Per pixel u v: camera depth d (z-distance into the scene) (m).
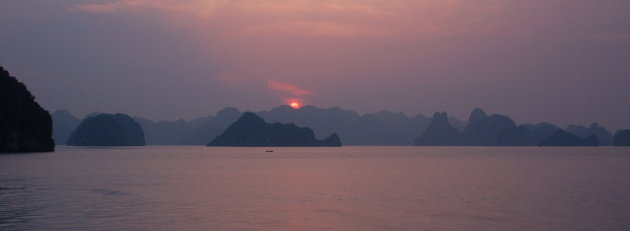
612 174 80.50
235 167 101.69
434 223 33.75
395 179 69.75
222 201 43.84
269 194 49.62
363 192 51.78
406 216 36.31
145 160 134.25
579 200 45.12
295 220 34.44
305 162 128.00
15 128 161.50
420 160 144.25
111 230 30.28
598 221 34.59
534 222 34.19
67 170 84.81
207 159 146.88
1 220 33.16
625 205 41.84
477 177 73.88
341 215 36.62
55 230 30.08
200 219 34.31
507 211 38.66
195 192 51.03
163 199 44.84
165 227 31.39
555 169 95.56
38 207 38.97
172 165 108.31
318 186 58.56
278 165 111.44
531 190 54.00
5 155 143.38
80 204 40.88
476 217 35.97
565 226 32.91
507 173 83.69
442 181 66.31
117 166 100.88
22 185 57.00
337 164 116.81
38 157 135.62
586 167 102.88
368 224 33.28
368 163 123.00
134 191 51.50
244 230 30.92
